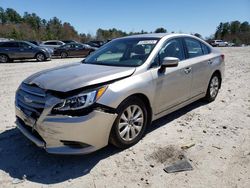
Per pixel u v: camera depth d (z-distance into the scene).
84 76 3.71
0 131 4.70
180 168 3.47
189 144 4.12
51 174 3.39
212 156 3.78
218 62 6.23
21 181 3.25
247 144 4.15
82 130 3.33
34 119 3.48
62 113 3.30
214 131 4.64
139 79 3.98
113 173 3.39
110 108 3.54
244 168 3.48
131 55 4.55
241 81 9.27
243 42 97.69
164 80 4.40
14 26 83.25
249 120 5.20
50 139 3.38
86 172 3.42
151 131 4.62
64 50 24.33
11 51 19.06
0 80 9.91
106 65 4.41
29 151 3.97
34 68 14.37
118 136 3.76
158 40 4.71
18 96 3.96
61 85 3.45
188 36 5.49
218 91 7.01
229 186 3.12
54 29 91.69
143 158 3.73
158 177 3.30
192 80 5.21
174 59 4.25
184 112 5.63
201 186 3.12
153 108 4.31
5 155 3.86
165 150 3.94
